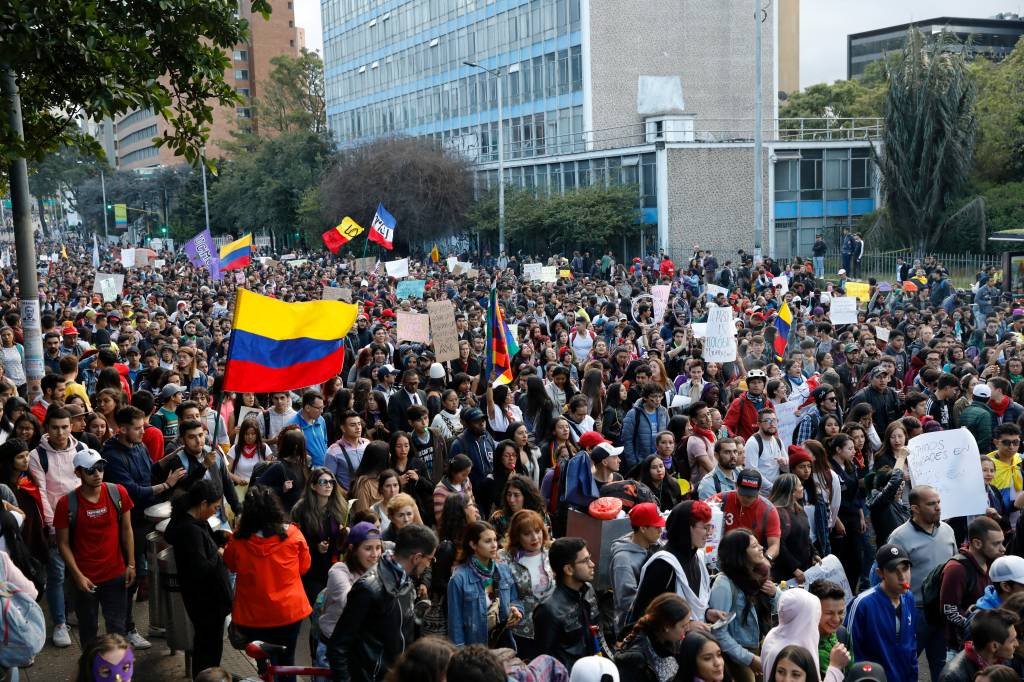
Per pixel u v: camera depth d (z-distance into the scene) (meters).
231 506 9.33
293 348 9.80
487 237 60.53
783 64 85.81
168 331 18.98
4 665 6.83
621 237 52.88
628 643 6.35
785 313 18.33
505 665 5.70
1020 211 42.41
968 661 6.20
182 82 14.30
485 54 69.50
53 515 8.88
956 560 7.54
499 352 13.54
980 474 9.17
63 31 12.01
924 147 43.19
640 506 7.42
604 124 59.75
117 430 9.72
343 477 9.99
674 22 60.53
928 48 44.75
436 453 10.91
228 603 7.71
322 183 64.69
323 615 7.09
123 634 8.52
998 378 12.08
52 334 16.36
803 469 9.38
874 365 15.21
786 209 51.28
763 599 7.11
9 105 13.09
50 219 178.88
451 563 7.51
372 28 86.12
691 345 17.83
